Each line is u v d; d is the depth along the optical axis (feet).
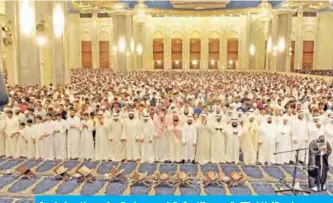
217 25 123.03
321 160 23.02
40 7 56.13
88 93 46.26
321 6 84.79
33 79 47.65
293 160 29.55
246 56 120.06
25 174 25.71
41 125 29.91
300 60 119.03
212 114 29.66
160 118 29.71
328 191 23.44
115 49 94.58
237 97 42.14
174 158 29.73
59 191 23.09
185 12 108.68
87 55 126.11
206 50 124.47
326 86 55.11
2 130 30.45
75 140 30.04
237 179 24.41
